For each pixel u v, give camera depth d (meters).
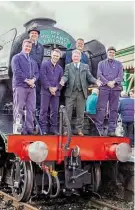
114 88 9.30
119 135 9.27
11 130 8.98
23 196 8.18
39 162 7.79
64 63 9.43
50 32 9.21
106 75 9.27
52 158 8.11
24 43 8.62
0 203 8.39
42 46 9.01
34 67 8.66
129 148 8.39
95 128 9.34
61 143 8.16
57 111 8.98
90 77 9.15
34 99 8.67
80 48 9.21
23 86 8.51
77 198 9.20
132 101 10.39
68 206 8.38
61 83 8.87
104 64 9.28
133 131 10.37
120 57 10.98
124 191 9.09
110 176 9.32
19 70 8.48
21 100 8.50
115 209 7.98
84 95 9.04
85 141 8.43
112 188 9.38
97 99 9.35
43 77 8.80
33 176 8.40
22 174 8.32
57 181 7.87
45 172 8.21
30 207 7.64
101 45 9.69
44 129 8.89
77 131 8.93
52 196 8.11
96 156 8.52
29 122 8.62
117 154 8.26
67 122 7.98
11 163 9.17
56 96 8.94
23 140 8.00
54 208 8.16
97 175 8.97
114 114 9.32
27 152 7.81
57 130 9.00
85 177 8.27
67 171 8.12
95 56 9.61
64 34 9.37
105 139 8.63
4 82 9.51
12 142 7.93
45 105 8.85
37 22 9.16
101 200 8.89
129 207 8.30
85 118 9.40
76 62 9.03
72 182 8.12
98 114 9.29
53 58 8.88
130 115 10.35
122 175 9.22
